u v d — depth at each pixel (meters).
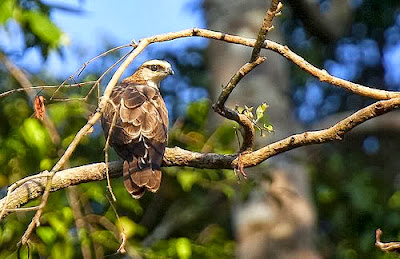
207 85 18.61
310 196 14.51
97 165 9.19
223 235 15.11
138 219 16.19
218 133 13.11
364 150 19.62
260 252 13.99
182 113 16.77
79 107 13.30
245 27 14.63
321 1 17.55
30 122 12.42
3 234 12.38
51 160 12.80
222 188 13.34
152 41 7.87
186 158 9.21
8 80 14.55
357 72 22.00
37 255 13.20
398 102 7.95
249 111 8.68
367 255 16.47
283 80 14.74
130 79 12.71
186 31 8.09
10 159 13.16
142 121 9.75
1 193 13.50
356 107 21.56
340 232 16.78
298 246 14.02
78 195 13.07
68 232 12.69
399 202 16.06
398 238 15.62
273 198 13.85
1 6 11.51
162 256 13.03
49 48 12.32
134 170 9.18
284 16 19.75
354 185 16.72
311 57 20.55
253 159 8.71
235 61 14.48
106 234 12.91
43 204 7.15
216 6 14.88
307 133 8.41
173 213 15.78
